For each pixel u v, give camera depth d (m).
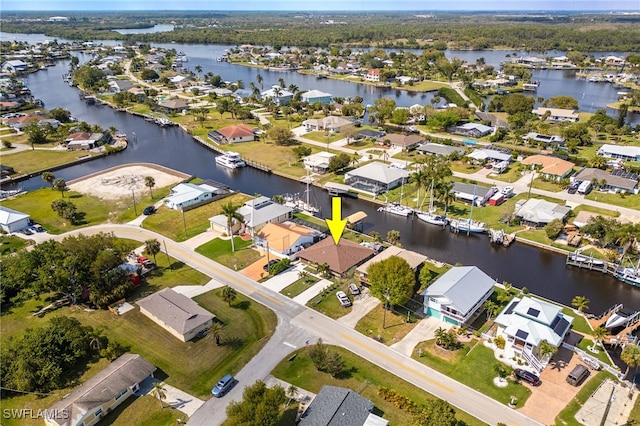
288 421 61.28
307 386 67.94
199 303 88.06
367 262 97.19
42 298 90.81
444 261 106.31
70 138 191.62
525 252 110.44
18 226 118.19
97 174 159.88
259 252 107.19
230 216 105.31
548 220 117.06
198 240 113.38
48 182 151.25
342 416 59.00
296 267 101.19
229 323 82.31
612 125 196.88
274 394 58.62
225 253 106.88
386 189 144.12
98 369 71.50
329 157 165.75
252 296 90.56
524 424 61.44
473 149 181.50
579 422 61.62
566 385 68.06
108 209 131.50
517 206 128.75
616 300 92.00
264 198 128.62
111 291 88.00
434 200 137.62
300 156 173.25
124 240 113.00
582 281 98.56
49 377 67.75
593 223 109.69
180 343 77.44
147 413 63.25
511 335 74.19
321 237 112.44
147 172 162.12
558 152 175.38
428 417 56.28
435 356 74.25
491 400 65.62
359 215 123.06
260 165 169.00
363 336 79.12
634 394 66.25
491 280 89.38
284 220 122.12
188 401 65.38
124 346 76.50
